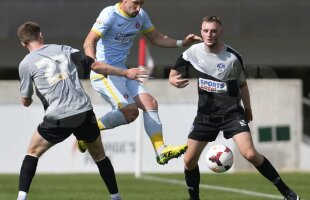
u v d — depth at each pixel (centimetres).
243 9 7431
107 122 2873
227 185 4150
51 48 2581
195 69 2733
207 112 2728
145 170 5400
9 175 5025
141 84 2878
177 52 7356
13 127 5366
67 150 5362
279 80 5588
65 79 2530
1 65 7431
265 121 5581
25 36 2595
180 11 7388
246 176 4894
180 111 5391
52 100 2517
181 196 3488
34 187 4022
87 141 2598
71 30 7375
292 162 5600
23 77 2562
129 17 2812
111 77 2861
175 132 5388
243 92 2784
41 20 7381
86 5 7369
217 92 2706
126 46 2878
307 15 7462
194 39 2889
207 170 5331
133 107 2816
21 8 7375
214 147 2834
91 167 5366
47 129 2533
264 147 5575
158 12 7394
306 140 5975
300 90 5597
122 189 3872
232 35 7444
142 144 5394
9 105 5381
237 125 2689
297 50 7475
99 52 2861
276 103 5588
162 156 2691
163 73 7225
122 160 5338
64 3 7375
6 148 5369
